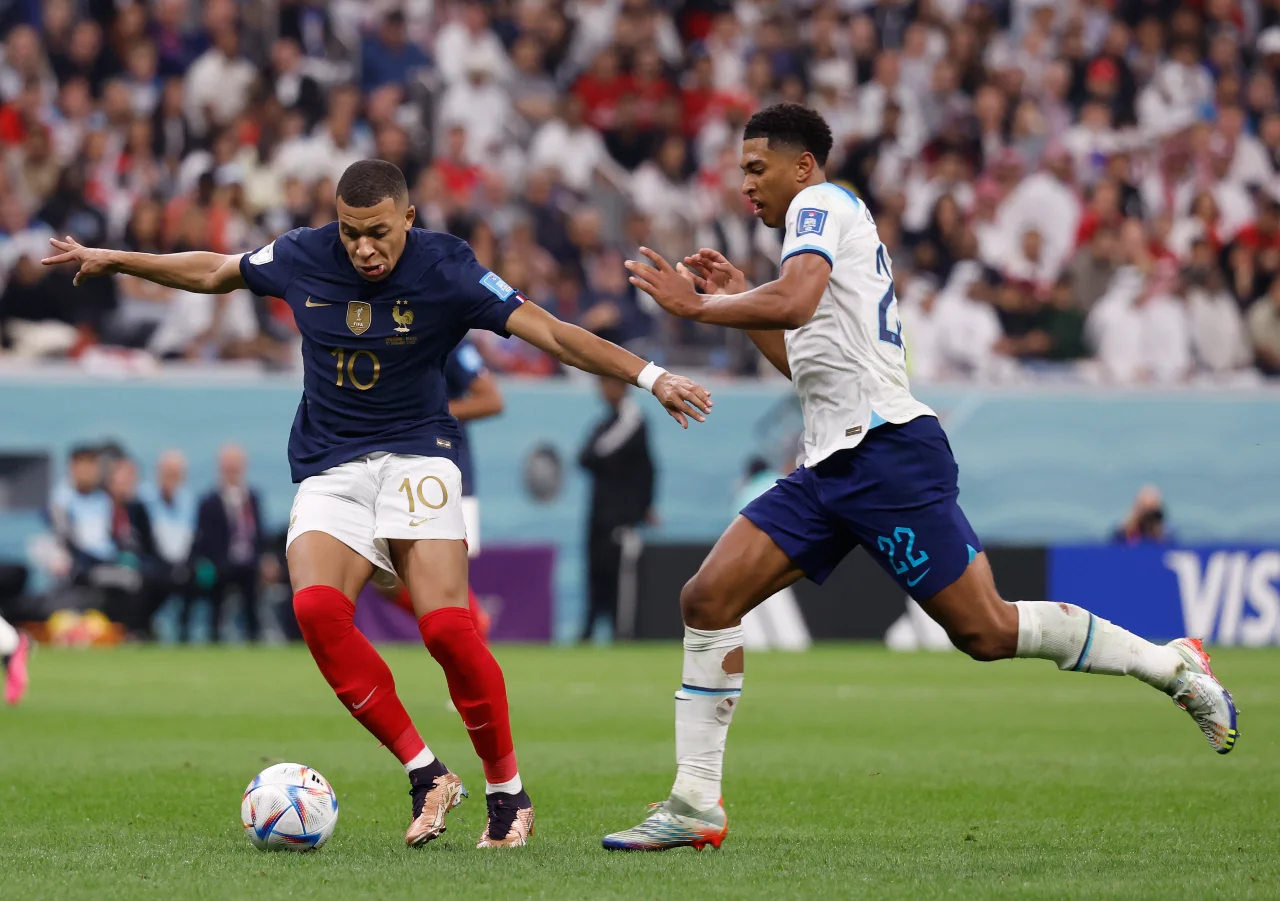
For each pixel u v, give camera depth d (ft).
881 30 272.31
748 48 263.29
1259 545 210.59
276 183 220.02
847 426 59.11
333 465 60.34
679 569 204.03
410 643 195.00
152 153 221.87
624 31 251.39
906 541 58.95
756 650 197.98
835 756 93.30
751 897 47.70
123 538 192.24
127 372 196.24
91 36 228.02
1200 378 233.96
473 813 70.49
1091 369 231.50
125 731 104.17
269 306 214.07
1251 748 98.73
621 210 239.30
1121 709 125.59
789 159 61.16
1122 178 251.80
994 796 76.38
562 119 240.73
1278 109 272.51
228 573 191.83
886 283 60.08
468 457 107.76
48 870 52.75
